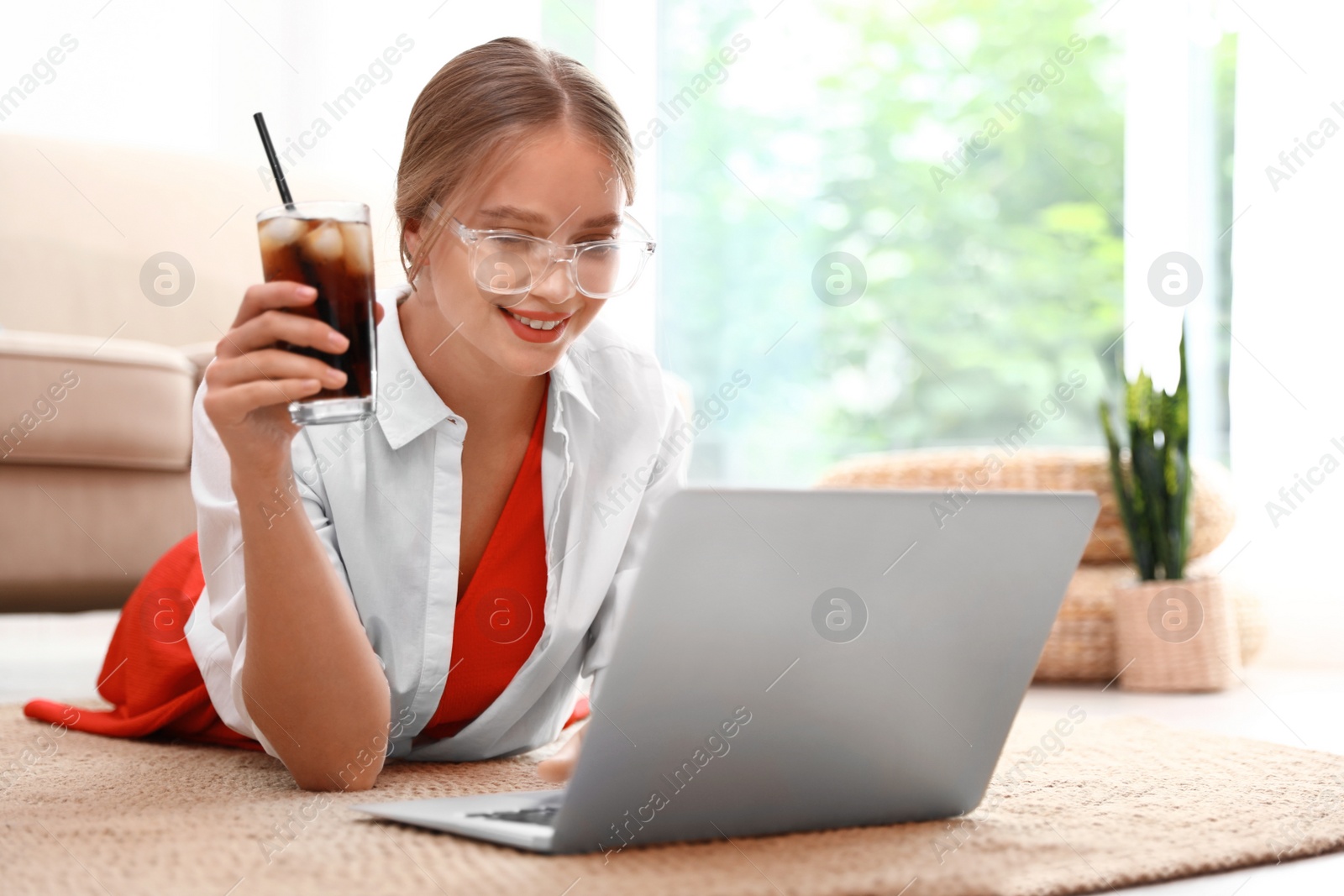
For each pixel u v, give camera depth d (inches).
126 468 91.9
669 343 178.2
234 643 46.6
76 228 117.2
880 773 38.4
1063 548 36.8
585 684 75.5
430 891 31.1
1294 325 120.0
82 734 61.9
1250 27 122.9
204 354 97.6
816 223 183.3
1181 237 135.0
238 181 124.8
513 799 40.4
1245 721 75.2
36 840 36.8
